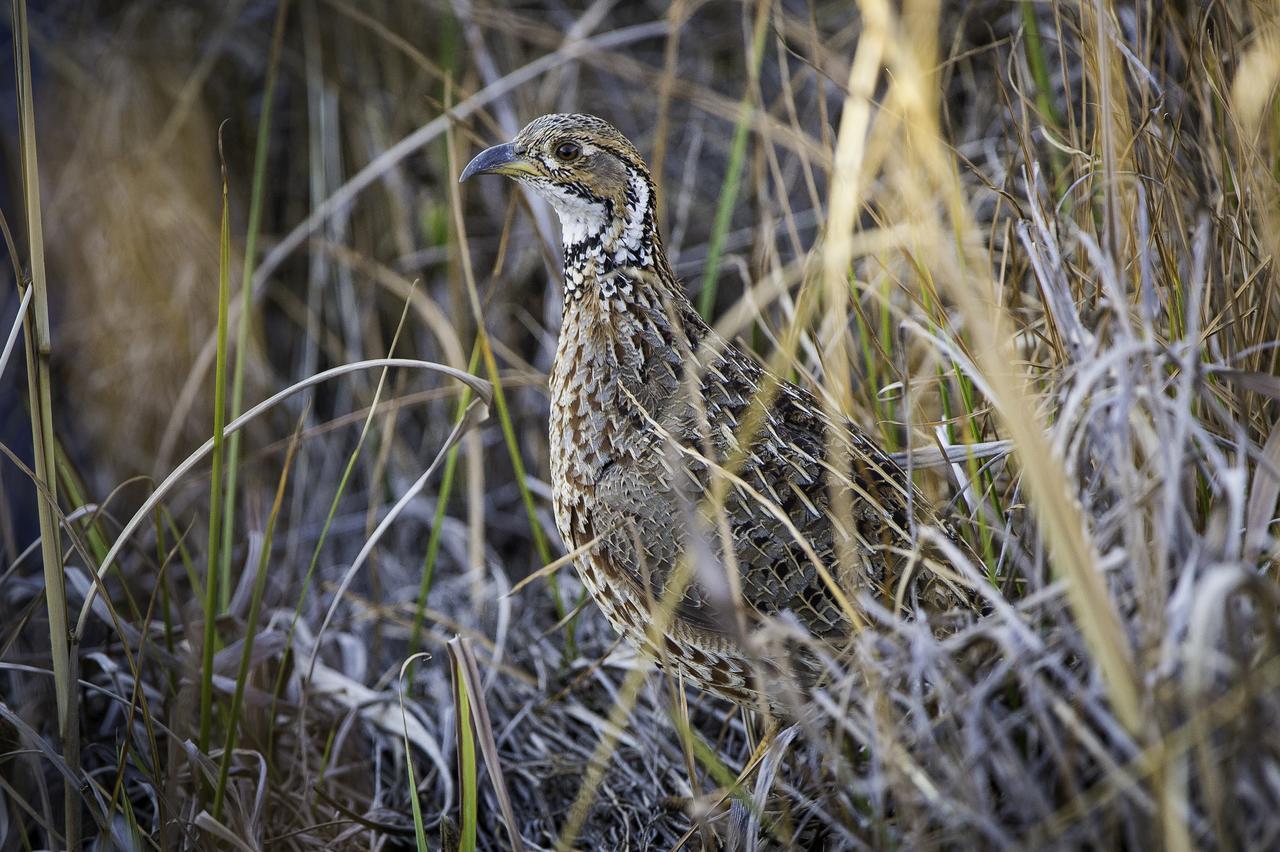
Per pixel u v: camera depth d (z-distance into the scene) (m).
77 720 6.52
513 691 8.80
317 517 10.91
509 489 10.88
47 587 6.31
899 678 5.24
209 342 10.37
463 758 5.91
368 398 10.99
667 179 11.28
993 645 5.33
